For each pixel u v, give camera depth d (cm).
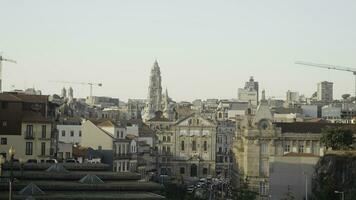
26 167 9506
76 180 8738
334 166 15500
